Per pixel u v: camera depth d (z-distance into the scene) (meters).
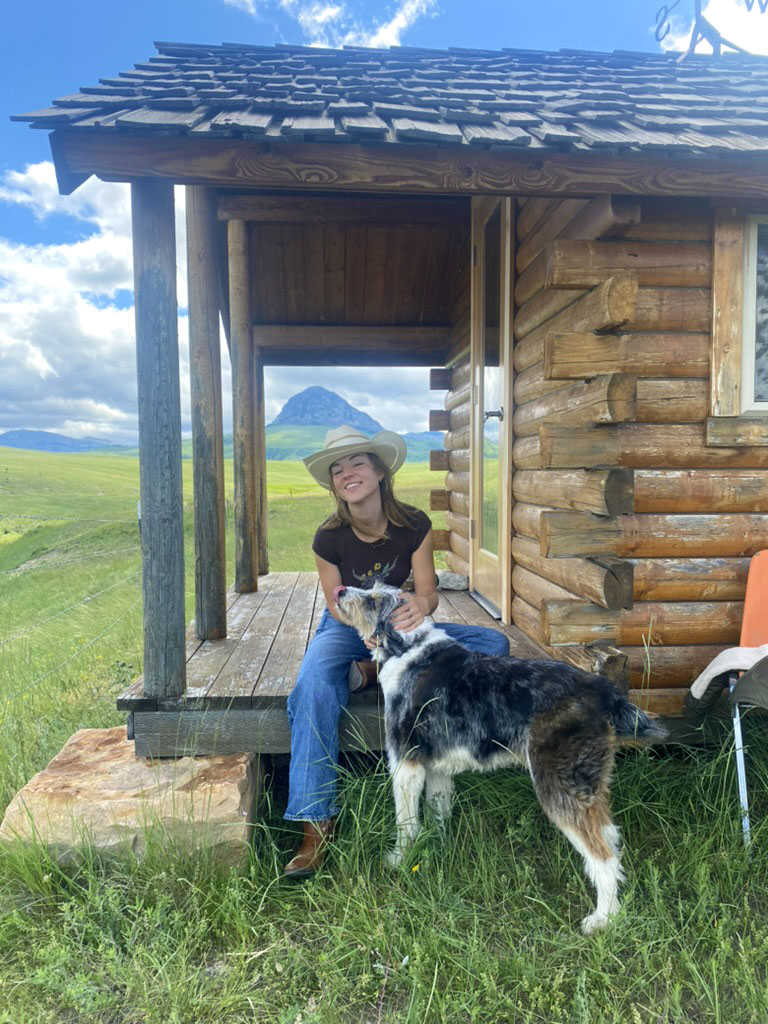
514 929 2.37
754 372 3.42
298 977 2.20
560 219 3.70
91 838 2.67
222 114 2.86
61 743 4.05
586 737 2.42
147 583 3.12
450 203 5.86
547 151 2.83
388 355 8.14
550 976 2.16
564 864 2.67
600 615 3.13
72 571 14.27
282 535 14.98
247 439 5.93
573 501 3.28
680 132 3.13
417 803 2.70
